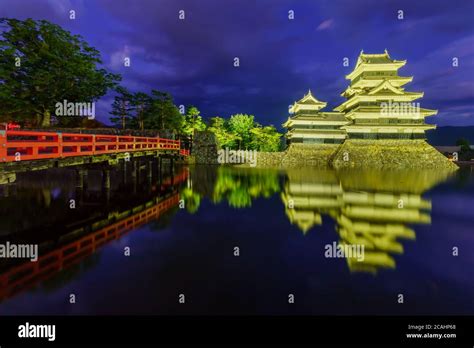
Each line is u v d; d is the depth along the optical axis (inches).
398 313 216.1
